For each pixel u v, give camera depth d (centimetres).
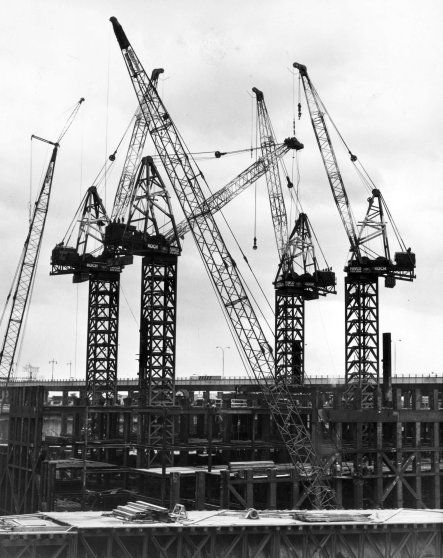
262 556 7394
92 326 14438
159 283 12731
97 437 14388
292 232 15025
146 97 12619
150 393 12544
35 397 12700
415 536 7662
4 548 6825
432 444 12812
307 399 13162
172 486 11044
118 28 12631
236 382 17450
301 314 14975
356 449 12338
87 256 14238
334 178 14312
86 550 7031
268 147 15288
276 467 11681
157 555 7181
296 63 14375
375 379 14088
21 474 12850
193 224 13688
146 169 12744
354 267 13850
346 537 7575
